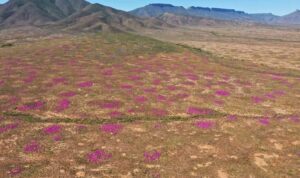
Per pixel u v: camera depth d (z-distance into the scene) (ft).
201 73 221.66
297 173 80.69
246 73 233.76
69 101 142.41
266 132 108.78
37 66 222.89
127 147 94.84
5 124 110.73
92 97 150.20
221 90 173.37
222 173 80.33
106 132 106.63
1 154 88.12
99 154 88.99
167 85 181.06
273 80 208.54
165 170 81.20
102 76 197.77
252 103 150.71
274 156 90.43
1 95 148.56
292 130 111.14
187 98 155.12
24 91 157.17
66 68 219.41
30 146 93.25
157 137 103.24
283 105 148.97
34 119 119.65
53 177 76.07
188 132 108.47
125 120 121.70
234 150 93.91
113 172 79.61
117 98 150.30
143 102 145.28
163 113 131.03
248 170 81.97
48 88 164.25
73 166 82.17
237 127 113.39
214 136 104.83
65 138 100.58
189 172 80.48
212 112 134.92
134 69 226.17
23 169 79.46
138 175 78.38
